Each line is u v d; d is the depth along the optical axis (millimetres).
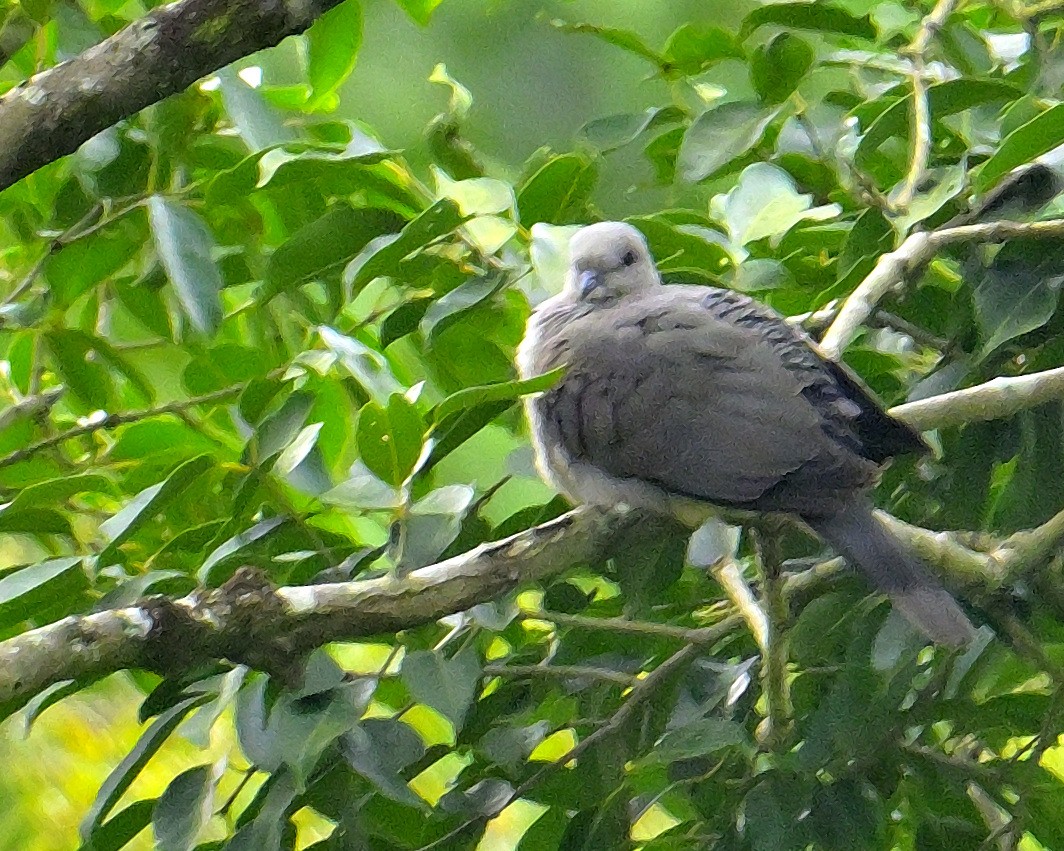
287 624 5234
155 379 8703
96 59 5059
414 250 6594
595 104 12586
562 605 6820
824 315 7004
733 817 6512
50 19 6641
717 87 8227
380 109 12453
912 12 7977
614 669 6867
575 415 6828
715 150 7172
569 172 7258
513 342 7734
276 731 5465
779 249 7305
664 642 6906
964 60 7598
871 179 7109
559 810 6719
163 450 6926
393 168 7012
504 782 6426
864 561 6016
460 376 7281
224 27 5051
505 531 6676
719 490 6359
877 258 6758
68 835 9023
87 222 7184
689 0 12656
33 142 5059
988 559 6320
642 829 9117
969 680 6660
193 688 5973
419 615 5426
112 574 6422
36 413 7234
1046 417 6504
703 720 6184
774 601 6230
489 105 12570
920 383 6738
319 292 7992
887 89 7570
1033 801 6516
